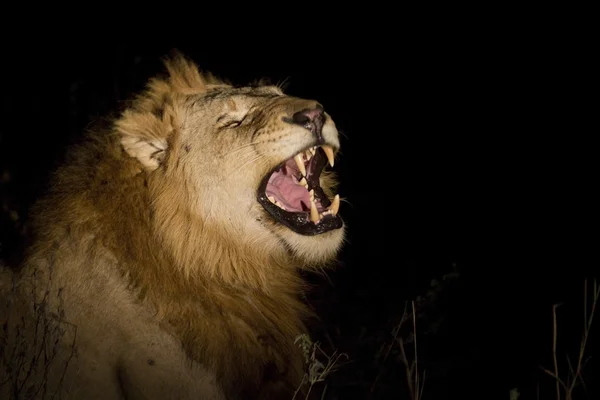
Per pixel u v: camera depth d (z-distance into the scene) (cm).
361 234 1121
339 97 1675
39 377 540
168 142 608
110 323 550
